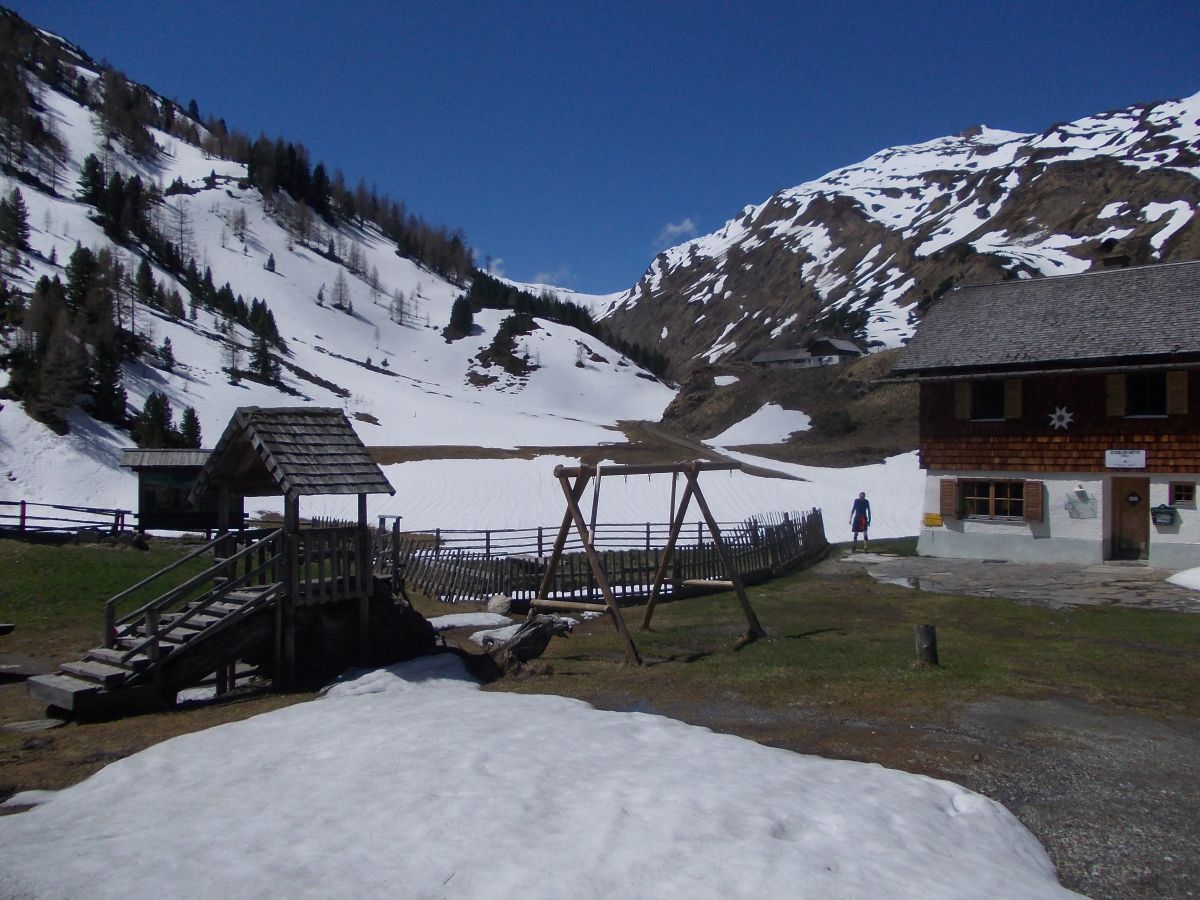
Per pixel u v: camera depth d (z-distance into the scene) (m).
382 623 14.02
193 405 80.25
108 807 7.04
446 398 127.88
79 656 14.53
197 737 9.04
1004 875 5.82
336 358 144.50
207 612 13.05
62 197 160.38
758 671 12.73
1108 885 6.20
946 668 12.66
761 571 24.27
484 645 15.59
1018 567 25.42
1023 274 137.50
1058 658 13.30
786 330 195.62
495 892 5.23
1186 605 18.45
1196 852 6.71
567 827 6.20
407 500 45.44
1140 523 25.45
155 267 146.75
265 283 179.00
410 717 9.42
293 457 13.03
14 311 72.25
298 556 12.86
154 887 5.27
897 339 139.12
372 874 5.46
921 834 6.40
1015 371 26.80
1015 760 8.73
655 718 9.79
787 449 74.81
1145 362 24.84
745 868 5.55
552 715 9.71
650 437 92.56
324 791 7.03
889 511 43.16
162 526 28.95
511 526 38.25
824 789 7.23
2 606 17.30
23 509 27.58
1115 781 8.18
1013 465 27.16
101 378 65.00
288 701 11.49
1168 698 11.02
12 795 7.89
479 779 7.16
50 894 5.20
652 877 5.43
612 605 14.04
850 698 11.12
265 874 5.43
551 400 148.88
